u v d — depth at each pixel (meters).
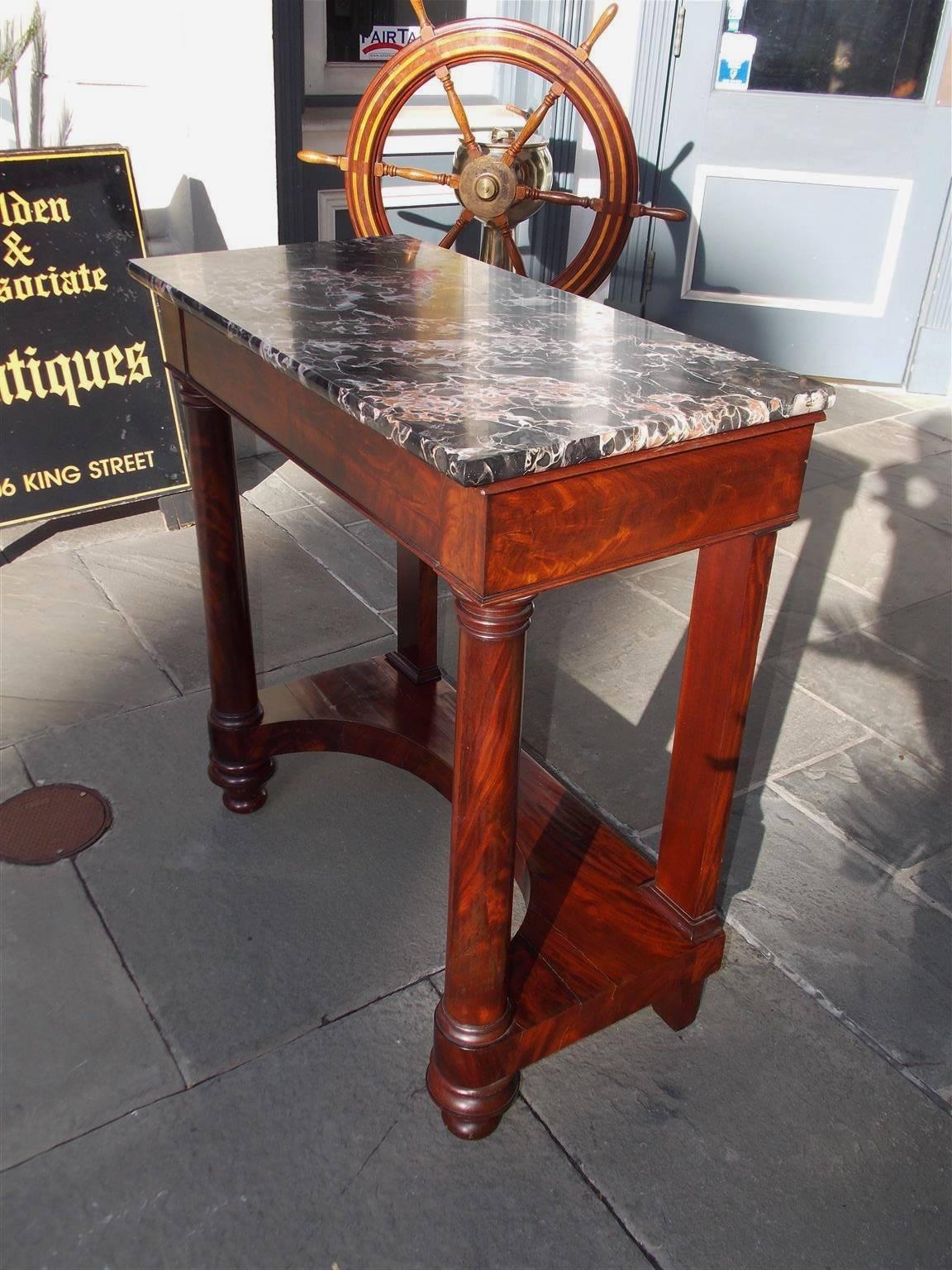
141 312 2.65
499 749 1.15
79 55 2.72
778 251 3.88
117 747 2.03
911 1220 1.30
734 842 1.89
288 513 2.94
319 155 2.54
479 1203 1.30
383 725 1.90
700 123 3.70
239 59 2.77
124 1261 1.22
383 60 3.43
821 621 2.57
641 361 1.26
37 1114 1.37
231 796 1.87
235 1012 1.52
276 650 2.35
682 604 2.63
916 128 3.59
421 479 1.08
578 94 2.38
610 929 1.51
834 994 1.61
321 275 1.58
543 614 2.56
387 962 1.61
